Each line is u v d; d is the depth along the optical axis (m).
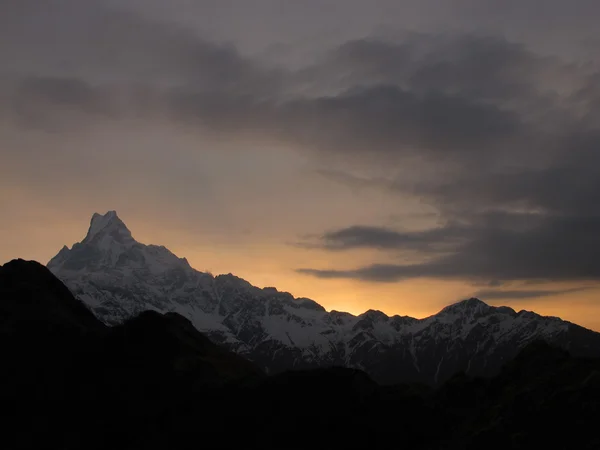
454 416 173.38
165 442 173.50
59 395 187.50
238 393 178.62
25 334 198.62
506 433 156.38
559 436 151.38
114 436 178.00
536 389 162.25
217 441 172.50
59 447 177.12
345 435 170.75
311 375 179.12
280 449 169.12
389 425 171.38
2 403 186.00
